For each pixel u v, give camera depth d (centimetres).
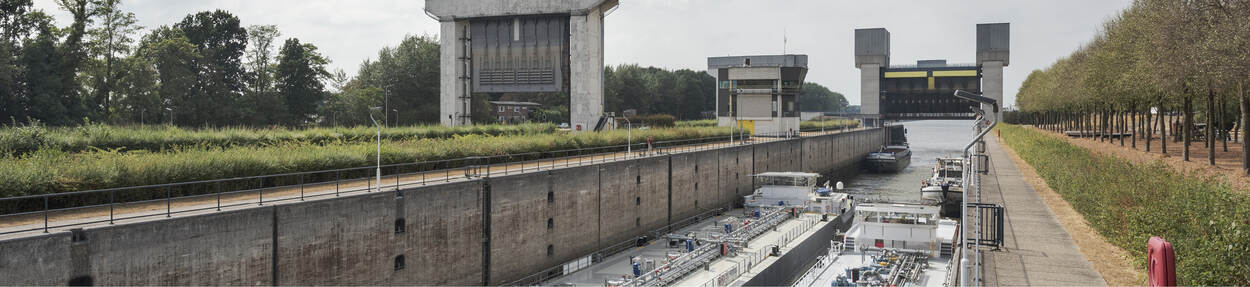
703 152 6994
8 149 3678
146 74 8600
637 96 18775
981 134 2311
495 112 15225
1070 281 2897
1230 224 2495
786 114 11881
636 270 4125
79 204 2908
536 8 7531
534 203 4416
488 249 4044
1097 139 10138
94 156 3466
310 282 3073
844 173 13225
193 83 9162
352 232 3262
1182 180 3769
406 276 3547
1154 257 1773
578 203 4872
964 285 2309
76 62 8306
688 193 6656
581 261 4738
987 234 3544
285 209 2972
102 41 8725
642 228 5778
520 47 7700
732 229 5419
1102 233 3775
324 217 3133
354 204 3266
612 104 17538
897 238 4122
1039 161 7194
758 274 4262
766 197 6794
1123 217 3497
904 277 3550
